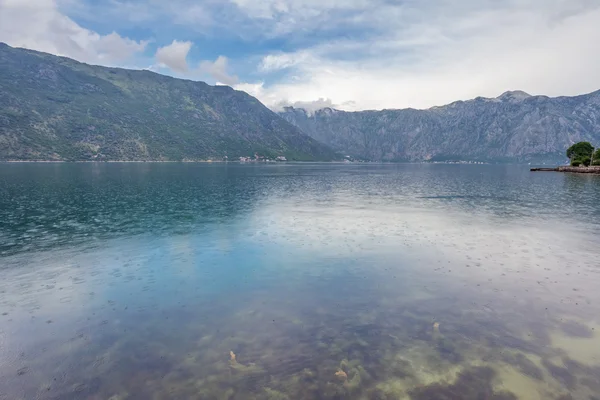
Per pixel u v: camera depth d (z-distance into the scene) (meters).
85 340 13.12
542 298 16.64
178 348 12.46
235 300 16.72
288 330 13.68
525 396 9.70
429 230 32.75
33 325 14.33
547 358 11.61
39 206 46.88
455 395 9.76
